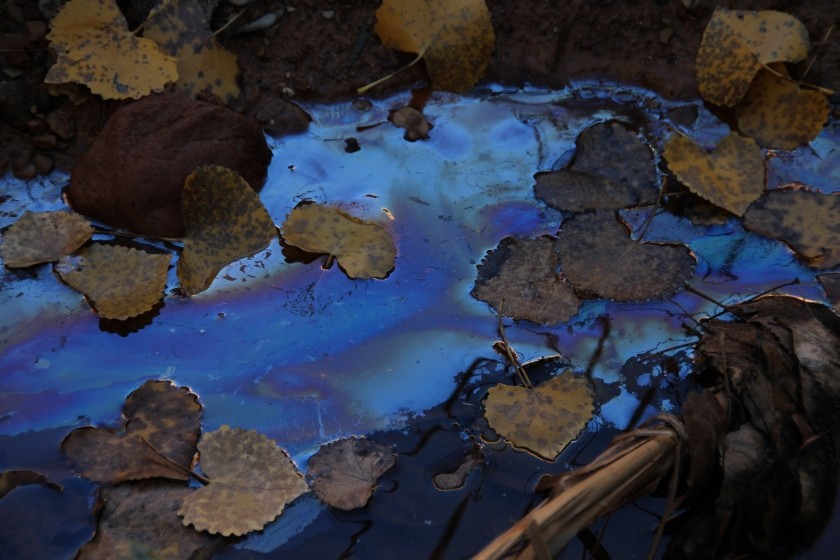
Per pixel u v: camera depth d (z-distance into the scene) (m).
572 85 1.38
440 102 1.38
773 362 1.23
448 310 1.28
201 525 1.19
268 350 1.26
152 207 1.29
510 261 1.29
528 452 1.22
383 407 1.24
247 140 1.32
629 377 1.25
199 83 1.35
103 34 1.32
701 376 1.25
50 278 1.29
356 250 1.30
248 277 1.29
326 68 1.37
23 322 1.27
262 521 1.19
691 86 1.37
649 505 1.21
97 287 1.28
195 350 1.26
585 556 1.19
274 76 1.37
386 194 1.33
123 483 1.21
